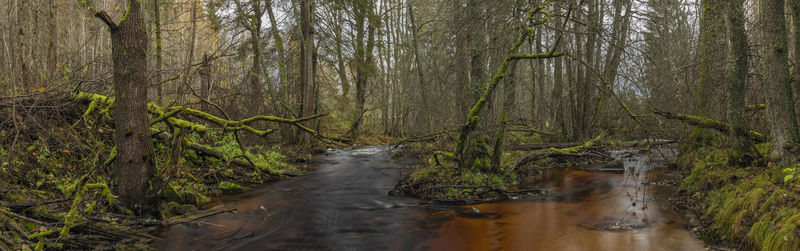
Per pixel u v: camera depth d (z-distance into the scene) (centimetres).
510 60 985
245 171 1212
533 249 614
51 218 597
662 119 1286
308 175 1334
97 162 797
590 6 970
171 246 621
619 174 1244
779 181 622
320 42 2280
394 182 1209
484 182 1001
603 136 1783
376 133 3127
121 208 678
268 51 2200
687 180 919
